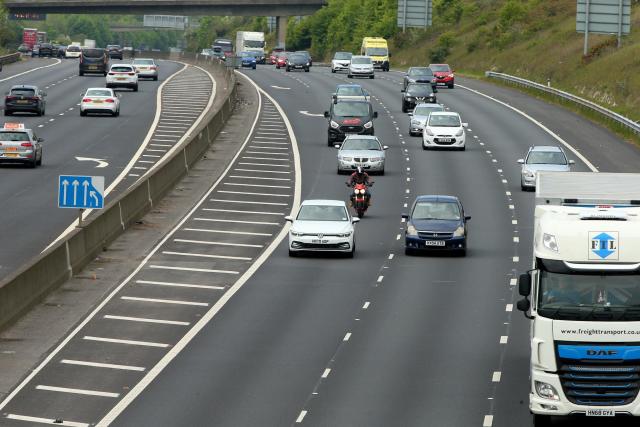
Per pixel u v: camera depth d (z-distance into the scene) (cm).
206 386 5059
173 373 5275
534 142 14238
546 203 5028
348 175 12006
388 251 8488
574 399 4378
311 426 4478
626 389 4362
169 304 6712
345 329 6144
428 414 4641
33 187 10594
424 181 11644
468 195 10912
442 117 13850
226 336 5981
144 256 8112
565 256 4453
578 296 4416
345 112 13975
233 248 8488
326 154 13362
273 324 6253
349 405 4769
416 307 6675
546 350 4406
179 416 4609
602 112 15850
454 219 8400
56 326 6169
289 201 10544
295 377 5209
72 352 5644
